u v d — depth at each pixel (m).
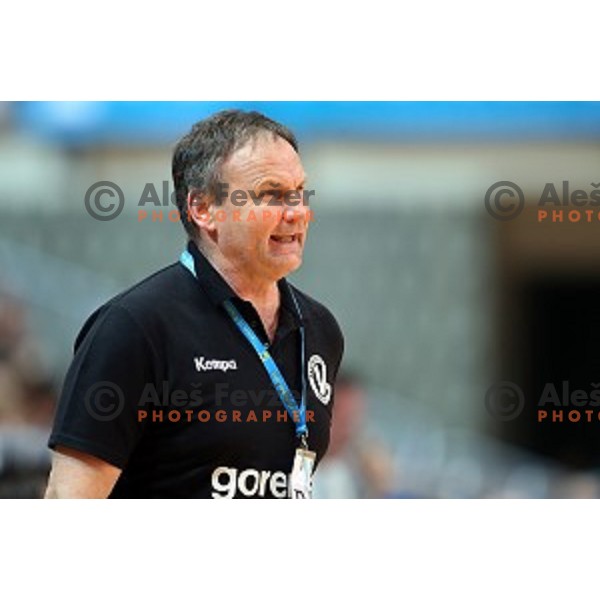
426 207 26.34
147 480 8.23
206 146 8.52
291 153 8.58
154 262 26.38
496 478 23.98
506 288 26.45
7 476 15.25
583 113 24.69
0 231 25.97
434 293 26.55
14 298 25.22
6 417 21.77
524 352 26.33
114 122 24.75
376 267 26.44
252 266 8.49
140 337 8.01
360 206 26.34
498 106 24.84
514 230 26.23
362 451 20.39
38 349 24.44
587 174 25.12
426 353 26.42
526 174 25.44
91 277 25.97
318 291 26.66
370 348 26.58
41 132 25.22
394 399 26.08
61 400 8.15
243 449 8.19
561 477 24.39
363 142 25.44
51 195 25.94
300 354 8.94
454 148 25.53
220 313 8.45
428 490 22.59
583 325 26.19
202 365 8.18
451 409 26.11
